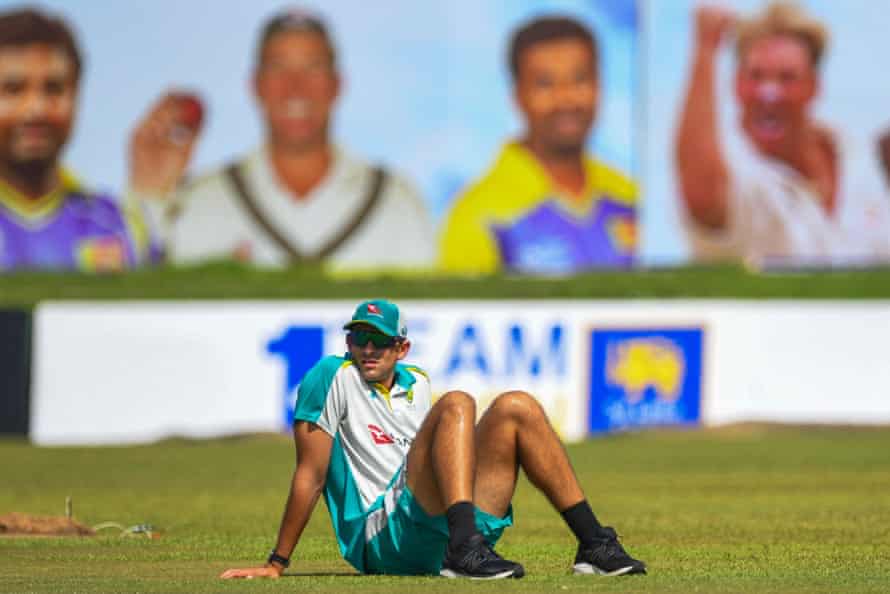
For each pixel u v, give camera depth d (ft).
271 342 215.72
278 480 175.73
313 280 340.59
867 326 238.89
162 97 349.41
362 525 77.30
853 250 384.47
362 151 357.41
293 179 353.31
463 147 362.12
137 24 349.00
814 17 383.65
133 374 212.84
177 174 349.82
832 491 161.79
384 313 77.20
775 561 94.53
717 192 379.14
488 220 363.35
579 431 223.51
